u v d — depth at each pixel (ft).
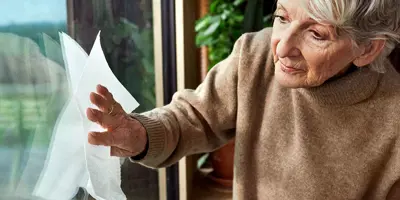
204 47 4.32
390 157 2.20
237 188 2.48
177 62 3.14
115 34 2.57
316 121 2.25
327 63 1.87
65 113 1.71
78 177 1.75
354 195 2.26
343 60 1.90
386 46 2.08
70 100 1.73
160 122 2.20
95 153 1.72
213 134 2.50
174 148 2.29
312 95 2.17
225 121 2.45
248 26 3.94
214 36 4.16
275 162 2.36
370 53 1.98
